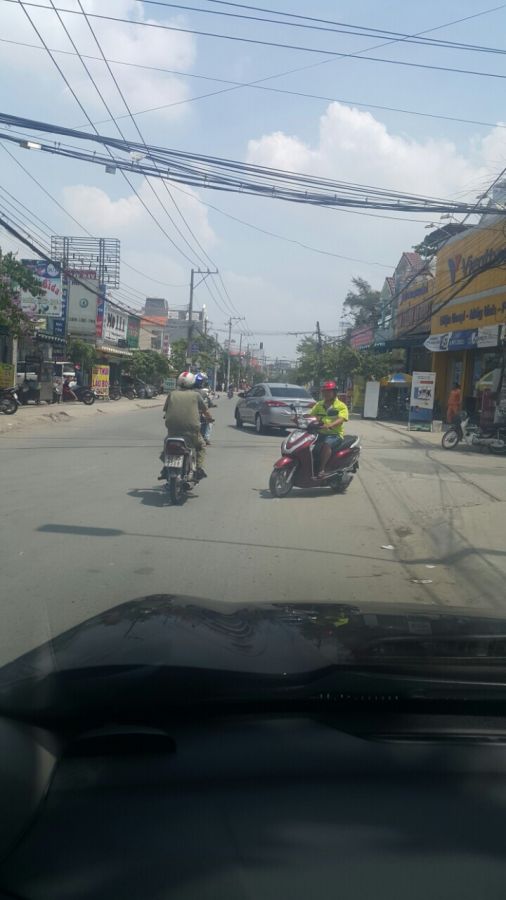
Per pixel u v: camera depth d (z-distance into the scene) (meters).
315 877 1.91
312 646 2.87
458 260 28.97
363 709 2.57
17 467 13.03
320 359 47.19
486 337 25.70
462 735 2.52
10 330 25.84
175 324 101.31
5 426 20.84
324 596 5.99
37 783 2.19
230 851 1.99
